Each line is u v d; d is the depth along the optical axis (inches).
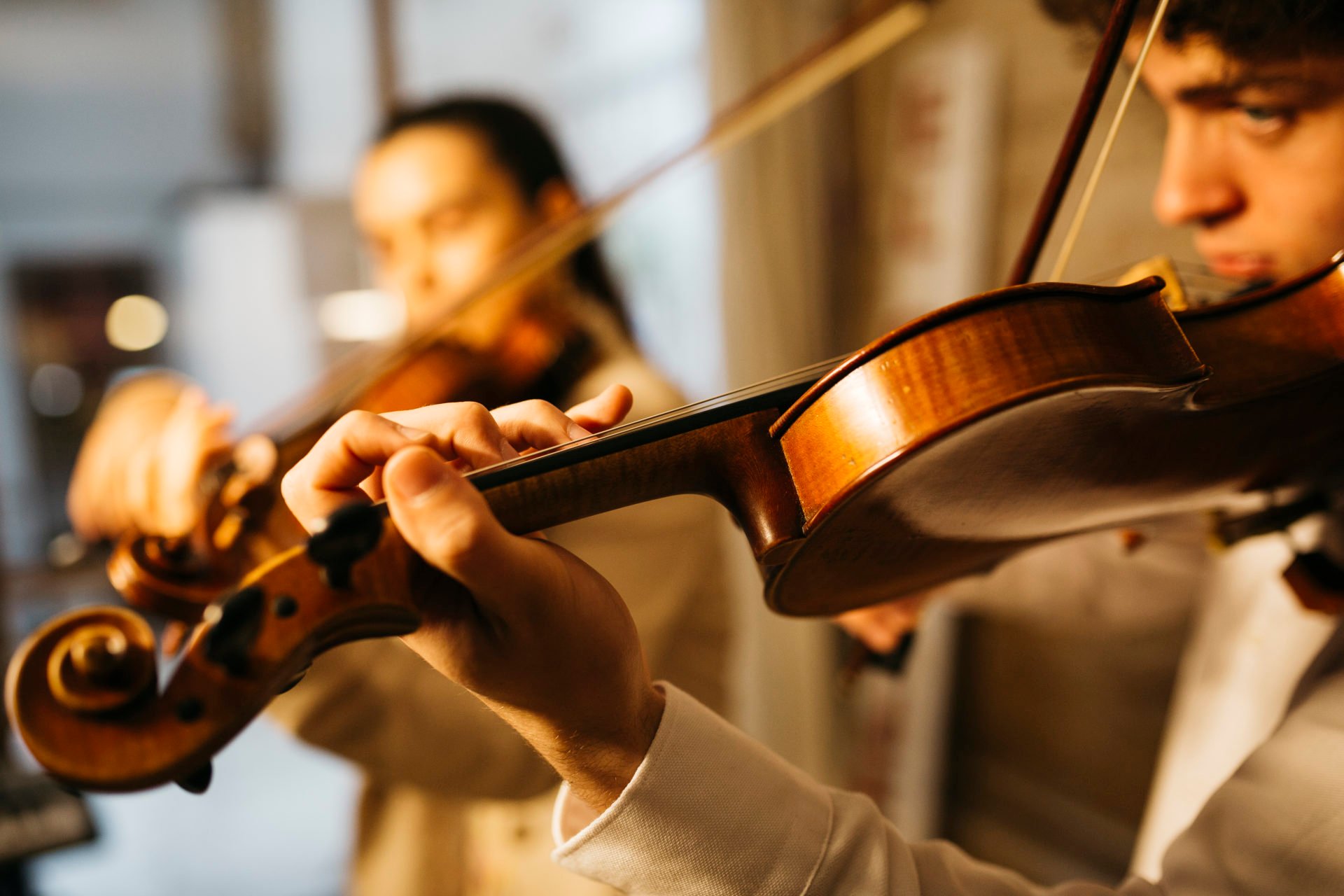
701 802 16.6
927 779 81.0
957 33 82.3
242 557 33.2
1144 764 69.5
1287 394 18.9
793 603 20.6
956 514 18.2
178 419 41.1
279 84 115.0
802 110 92.0
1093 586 44.5
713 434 16.9
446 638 14.8
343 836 89.6
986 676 83.2
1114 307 16.6
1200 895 18.1
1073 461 17.8
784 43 89.8
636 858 16.7
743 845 16.8
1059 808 76.7
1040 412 15.3
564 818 18.9
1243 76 21.4
